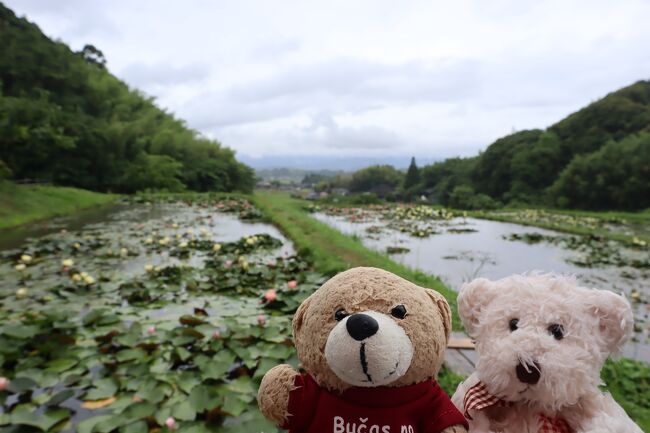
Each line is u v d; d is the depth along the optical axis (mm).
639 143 24344
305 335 1158
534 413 1190
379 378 1007
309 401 1139
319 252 6523
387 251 8547
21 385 2646
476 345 1312
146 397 2547
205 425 2299
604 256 8195
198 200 19266
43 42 27562
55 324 3500
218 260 6594
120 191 24859
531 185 30703
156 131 32250
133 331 3469
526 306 1211
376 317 1034
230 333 3361
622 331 1217
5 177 15508
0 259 6754
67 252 7375
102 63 40312
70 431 2293
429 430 1094
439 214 16453
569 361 1104
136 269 6188
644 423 2189
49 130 20797
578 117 31859
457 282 6160
